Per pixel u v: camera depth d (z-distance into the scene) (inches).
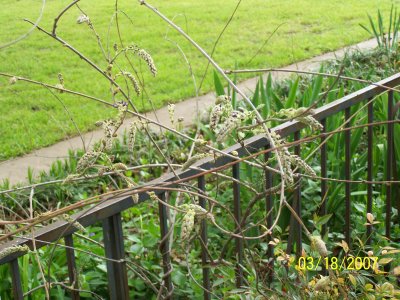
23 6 456.4
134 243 122.2
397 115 147.8
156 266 109.1
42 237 72.6
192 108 237.3
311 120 74.0
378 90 107.7
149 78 277.6
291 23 387.9
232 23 392.2
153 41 348.8
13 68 301.4
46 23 396.8
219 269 101.4
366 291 85.4
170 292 89.7
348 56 244.8
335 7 429.7
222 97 71.6
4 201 153.7
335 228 132.3
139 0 76.7
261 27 378.9
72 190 161.2
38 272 107.3
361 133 147.0
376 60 237.8
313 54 312.5
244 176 132.7
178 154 171.8
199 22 395.9
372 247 104.2
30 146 204.8
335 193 131.6
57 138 212.4
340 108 101.9
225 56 315.6
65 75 289.4
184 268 111.5
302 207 133.5
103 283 108.5
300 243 102.6
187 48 333.4
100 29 378.9
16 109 242.8
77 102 250.2
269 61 303.1
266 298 86.0
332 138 147.9
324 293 84.1
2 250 67.6
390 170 115.4
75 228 75.2
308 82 207.6
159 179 83.7
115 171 77.9
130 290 109.7
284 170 74.5
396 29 245.0
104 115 233.3
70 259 77.3
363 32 354.9
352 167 142.3
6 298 102.8
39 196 159.5
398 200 127.0
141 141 182.2
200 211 69.3
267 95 175.0
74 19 407.2
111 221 79.1
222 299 89.4
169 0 471.5
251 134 130.3
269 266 95.1
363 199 139.6
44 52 329.7
